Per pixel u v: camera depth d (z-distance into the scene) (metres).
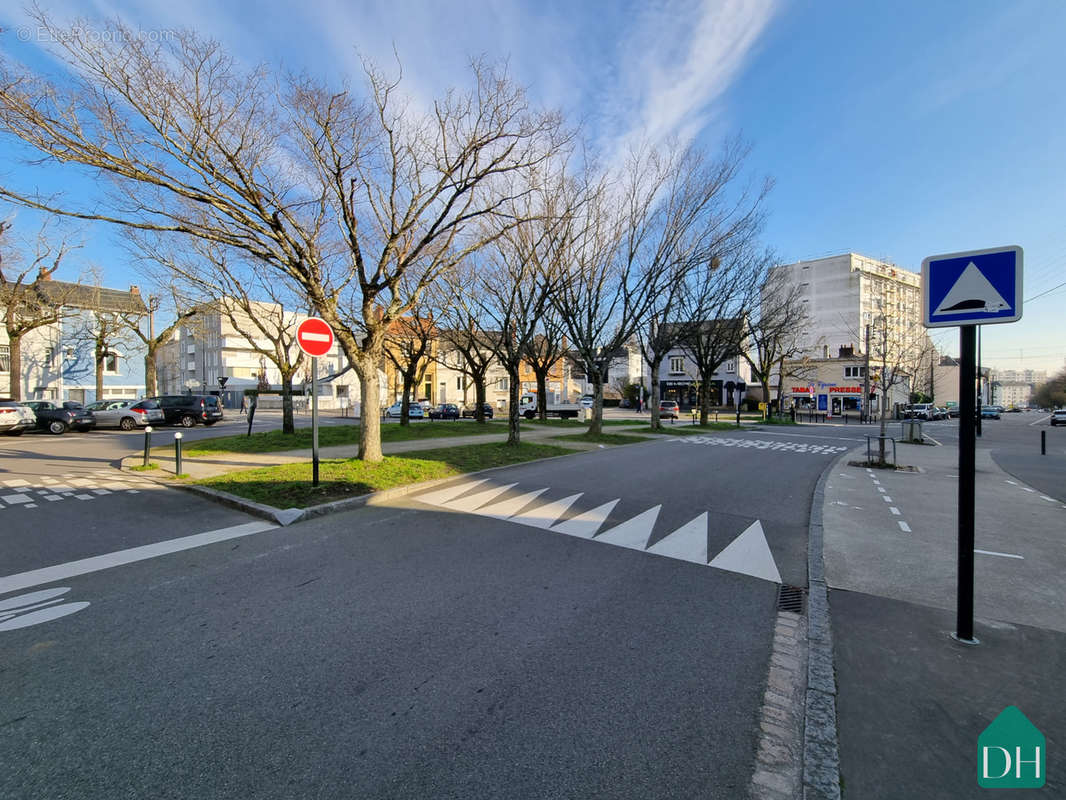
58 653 3.49
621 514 7.42
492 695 3.02
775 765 2.48
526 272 16.47
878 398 50.56
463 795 2.27
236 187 8.56
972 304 3.56
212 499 8.21
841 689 3.07
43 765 2.43
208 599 4.40
